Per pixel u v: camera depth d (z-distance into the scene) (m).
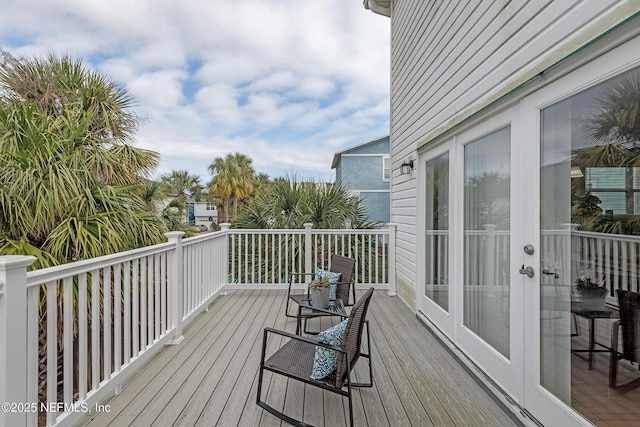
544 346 1.86
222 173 16.80
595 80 1.52
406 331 3.54
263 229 5.43
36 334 1.58
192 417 2.01
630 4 1.30
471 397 2.27
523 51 2.02
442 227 3.35
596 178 1.54
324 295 3.29
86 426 1.90
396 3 5.35
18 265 1.42
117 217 3.65
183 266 3.45
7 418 1.38
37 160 3.32
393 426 1.95
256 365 2.71
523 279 2.04
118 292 2.29
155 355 2.88
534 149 1.95
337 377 1.87
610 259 1.47
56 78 4.80
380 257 5.90
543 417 1.84
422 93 3.96
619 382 1.45
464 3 2.85
